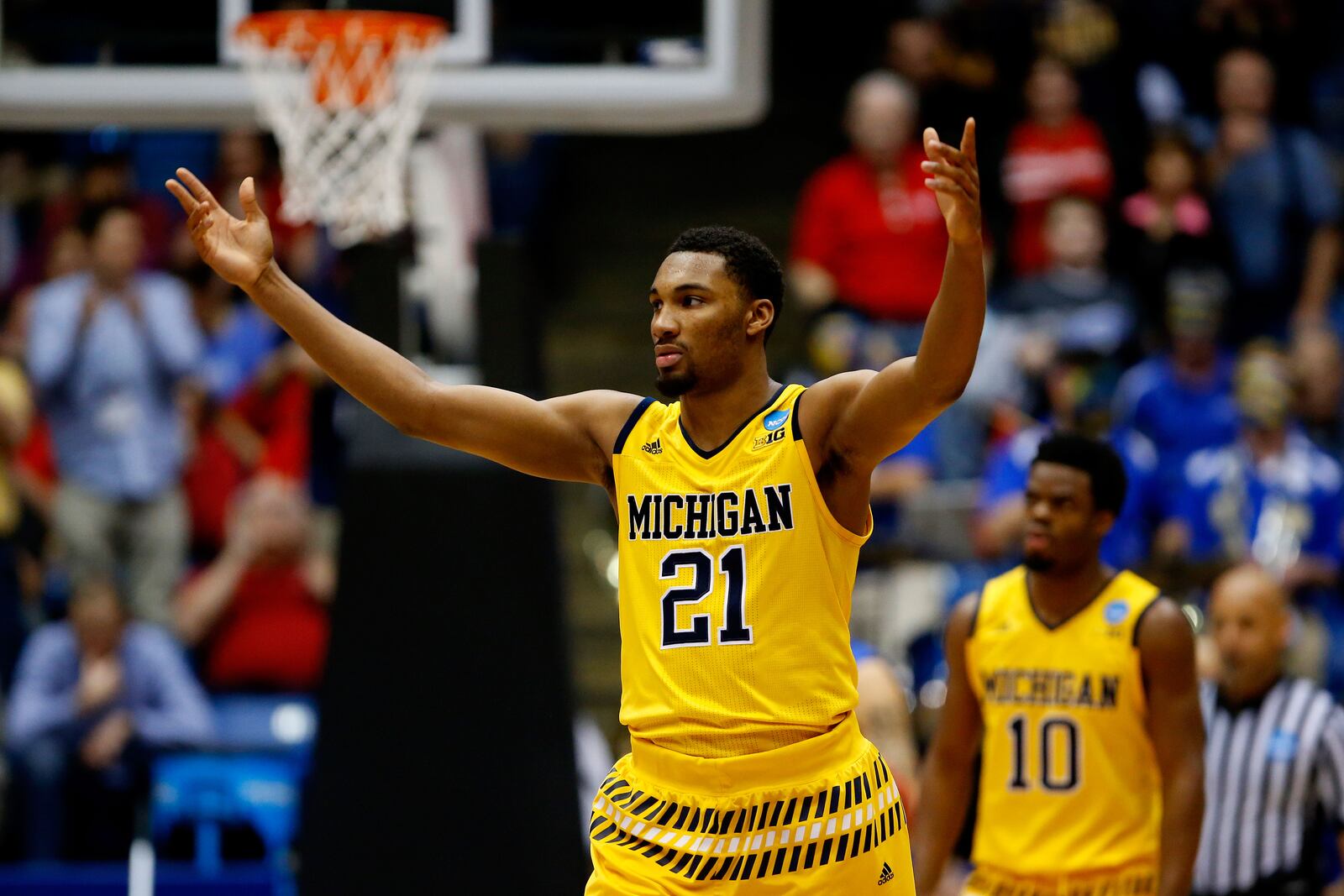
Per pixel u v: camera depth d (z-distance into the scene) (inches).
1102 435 754.2
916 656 717.9
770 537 320.8
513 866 490.6
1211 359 802.2
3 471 805.9
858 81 1114.1
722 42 598.9
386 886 491.2
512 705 496.7
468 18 598.5
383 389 331.6
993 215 933.2
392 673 498.0
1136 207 913.5
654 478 329.7
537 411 339.0
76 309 797.9
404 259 544.4
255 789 666.8
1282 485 766.5
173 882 614.9
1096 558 453.7
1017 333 830.5
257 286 325.4
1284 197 924.6
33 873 621.3
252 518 782.5
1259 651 503.8
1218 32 973.8
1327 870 616.1
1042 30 964.0
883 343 836.0
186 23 613.0
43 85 610.5
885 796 330.6
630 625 331.3
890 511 764.6
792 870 320.2
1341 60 1067.9
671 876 323.9
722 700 320.2
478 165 716.7
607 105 598.5
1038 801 450.3
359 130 556.1
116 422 794.8
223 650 780.6
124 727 716.7
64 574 799.7
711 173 1081.4
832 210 861.2
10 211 961.5
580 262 1040.2
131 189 949.2
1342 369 889.5
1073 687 448.1
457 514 501.4
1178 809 433.4
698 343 320.2
